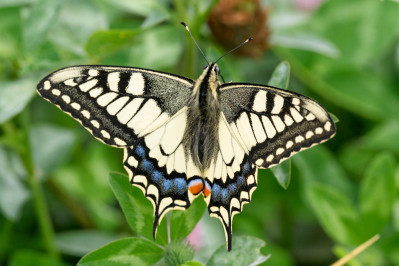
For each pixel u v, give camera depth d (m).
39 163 0.63
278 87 0.56
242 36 0.63
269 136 0.56
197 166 0.56
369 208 0.59
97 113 0.55
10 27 0.59
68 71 0.55
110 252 0.54
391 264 0.60
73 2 0.61
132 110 0.56
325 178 0.63
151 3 0.61
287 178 0.55
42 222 0.61
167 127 0.56
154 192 0.54
